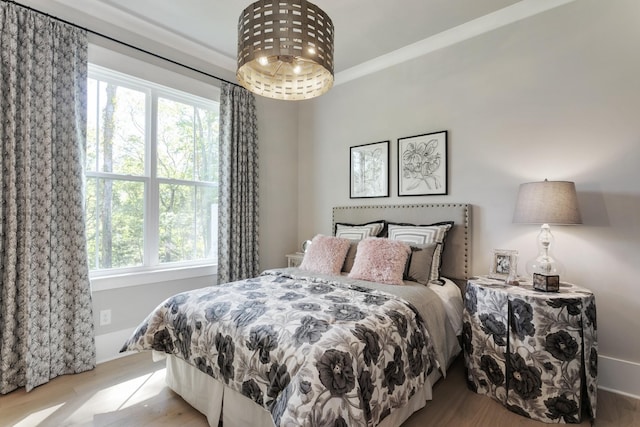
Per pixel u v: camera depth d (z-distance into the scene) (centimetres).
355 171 347
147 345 188
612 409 185
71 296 226
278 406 119
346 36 282
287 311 159
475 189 266
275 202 378
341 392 120
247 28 157
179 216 307
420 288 216
